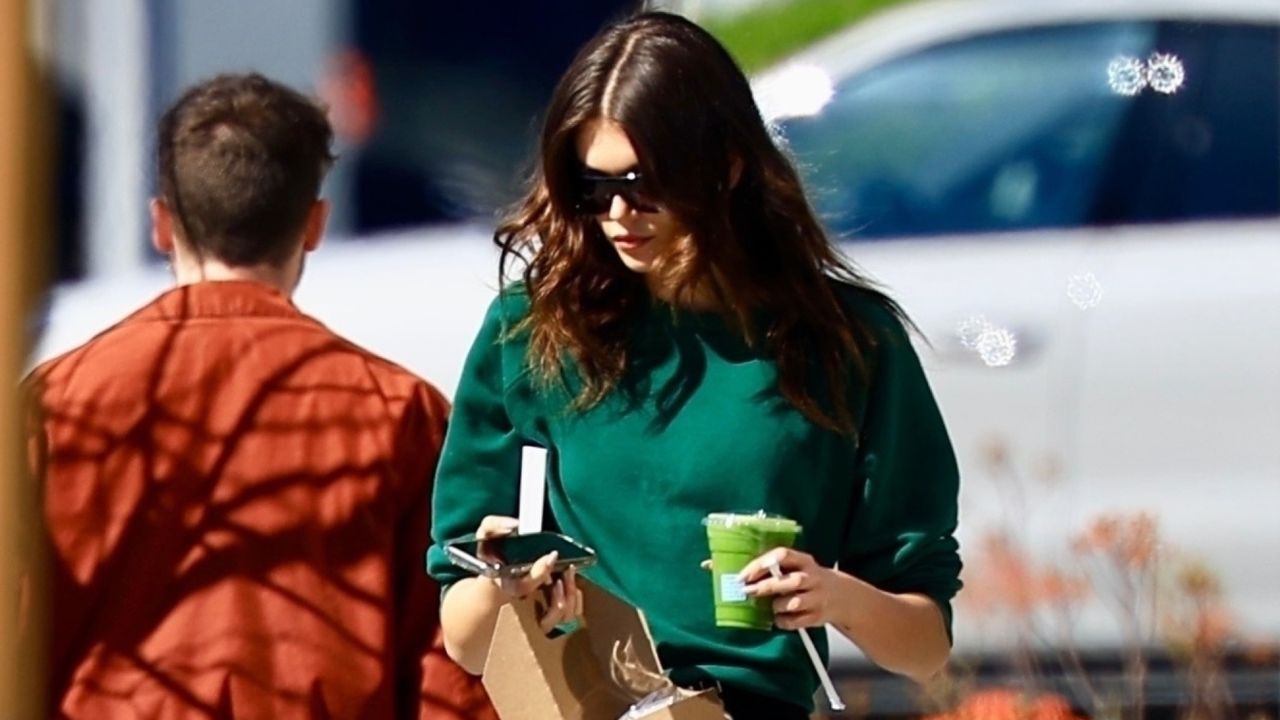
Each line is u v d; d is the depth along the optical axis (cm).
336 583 1232
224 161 1284
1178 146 2192
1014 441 2139
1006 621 2069
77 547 1224
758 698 1125
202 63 2464
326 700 1216
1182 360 2133
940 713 2009
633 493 1131
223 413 1244
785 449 1123
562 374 1144
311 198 1316
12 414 945
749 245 1138
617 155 1100
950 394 2150
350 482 1242
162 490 1232
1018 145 2205
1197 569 2083
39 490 1194
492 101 2380
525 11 2392
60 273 2323
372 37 2464
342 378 1262
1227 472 2122
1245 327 2130
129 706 1208
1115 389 2134
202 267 1295
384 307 2231
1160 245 2164
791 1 2242
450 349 2208
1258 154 2181
